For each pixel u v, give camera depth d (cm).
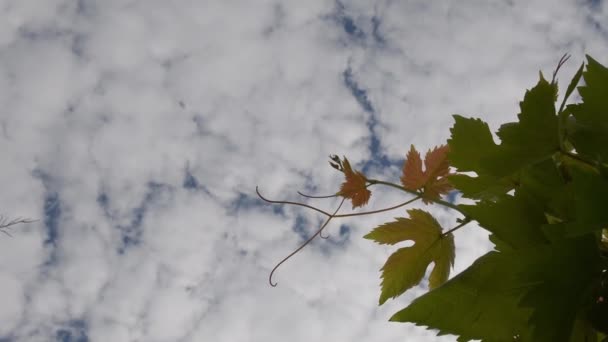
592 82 38
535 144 40
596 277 36
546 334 36
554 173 39
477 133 42
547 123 40
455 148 43
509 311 39
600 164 37
